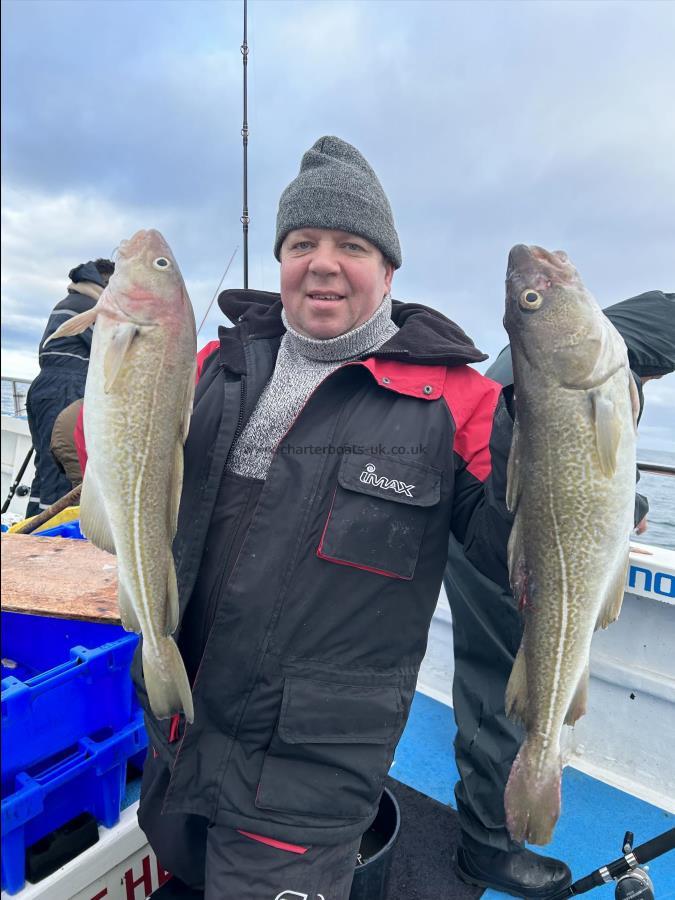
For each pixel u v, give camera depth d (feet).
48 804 5.20
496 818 6.60
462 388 5.05
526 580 4.59
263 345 5.86
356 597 4.62
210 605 4.93
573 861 7.26
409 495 4.66
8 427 21.04
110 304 4.72
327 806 4.50
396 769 8.85
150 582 4.66
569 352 4.41
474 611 6.81
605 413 4.34
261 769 4.59
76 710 5.15
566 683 4.62
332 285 5.21
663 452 10.22
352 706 4.55
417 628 4.87
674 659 8.17
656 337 6.98
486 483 4.75
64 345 13.04
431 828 7.78
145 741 5.63
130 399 4.65
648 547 8.69
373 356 5.03
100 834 5.40
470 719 6.84
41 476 13.33
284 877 4.43
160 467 4.74
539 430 4.44
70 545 7.24
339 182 5.24
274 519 4.72
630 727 8.55
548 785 4.56
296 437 4.89
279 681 4.58
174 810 4.69
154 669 4.58
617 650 8.62
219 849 4.67
